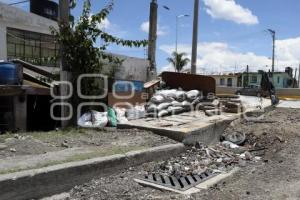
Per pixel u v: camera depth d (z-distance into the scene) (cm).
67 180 633
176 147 927
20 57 1972
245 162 905
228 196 648
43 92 1333
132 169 770
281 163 895
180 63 5631
